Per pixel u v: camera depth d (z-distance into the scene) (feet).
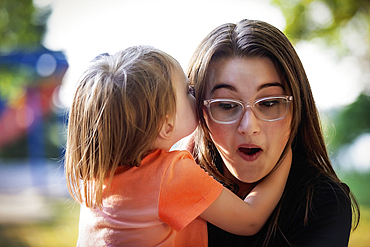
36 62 25.58
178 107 3.76
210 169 4.25
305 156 4.19
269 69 3.51
